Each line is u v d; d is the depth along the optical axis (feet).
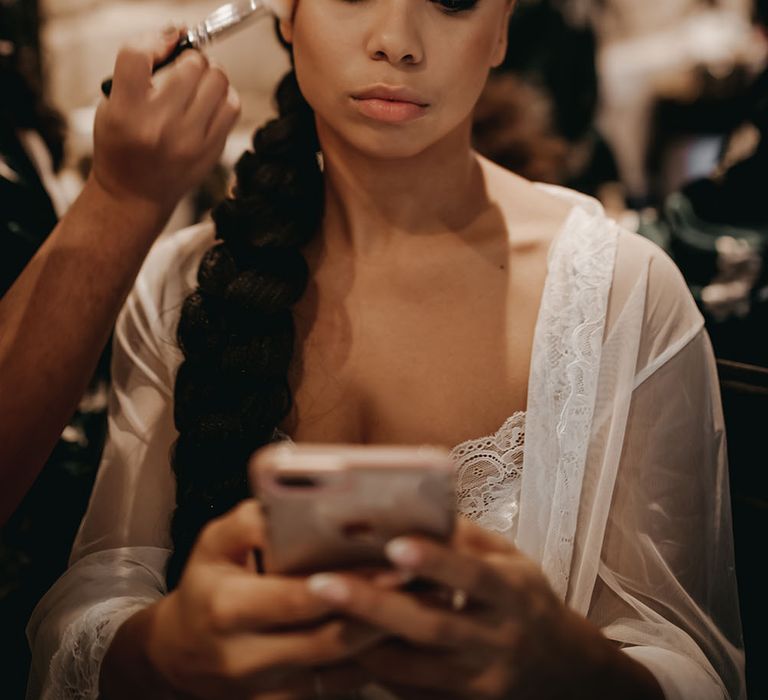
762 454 3.96
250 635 2.14
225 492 3.26
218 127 3.26
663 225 6.36
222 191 6.78
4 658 4.26
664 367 3.30
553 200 3.60
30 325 3.07
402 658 2.18
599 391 3.26
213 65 3.24
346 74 3.01
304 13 3.06
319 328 3.43
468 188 3.46
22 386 3.02
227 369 3.32
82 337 3.09
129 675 2.60
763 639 4.12
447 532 2.03
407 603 2.02
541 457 3.20
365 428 3.34
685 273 5.65
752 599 4.10
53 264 3.12
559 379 3.24
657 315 3.33
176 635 2.30
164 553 3.55
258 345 3.32
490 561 2.16
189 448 3.33
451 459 3.24
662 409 3.29
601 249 3.37
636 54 9.25
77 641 3.10
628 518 3.26
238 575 2.22
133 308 3.76
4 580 4.24
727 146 5.96
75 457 4.38
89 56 7.93
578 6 8.73
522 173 6.04
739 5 9.14
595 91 8.87
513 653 2.13
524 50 8.75
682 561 3.29
